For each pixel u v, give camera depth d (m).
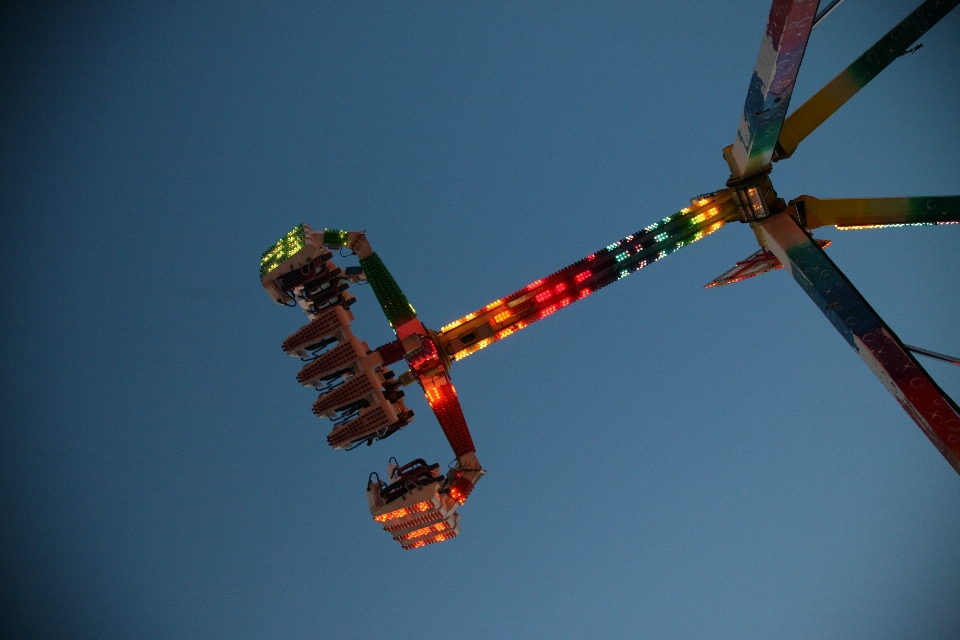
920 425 24.67
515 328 30.89
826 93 27.14
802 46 21.08
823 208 27.86
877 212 27.12
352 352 30.58
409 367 31.19
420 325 31.16
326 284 32.06
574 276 30.28
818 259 26.25
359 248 32.28
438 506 29.97
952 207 26.06
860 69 26.66
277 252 32.47
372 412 30.38
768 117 24.16
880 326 25.00
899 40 26.05
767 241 28.16
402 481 30.78
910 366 24.44
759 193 27.41
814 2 19.34
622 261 29.89
